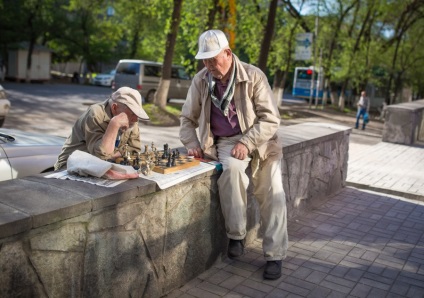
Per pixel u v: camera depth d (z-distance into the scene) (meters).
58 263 2.29
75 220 2.35
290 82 50.06
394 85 32.78
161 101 16.19
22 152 4.39
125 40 48.22
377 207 5.94
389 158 10.21
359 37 26.94
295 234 4.71
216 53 3.26
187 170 3.29
